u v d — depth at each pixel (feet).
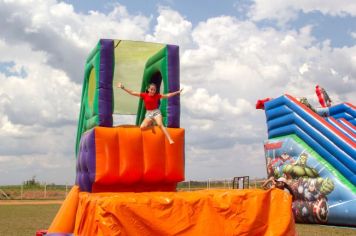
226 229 20.93
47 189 113.70
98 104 25.79
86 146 25.22
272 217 21.98
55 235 22.20
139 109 33.58
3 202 85.30
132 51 33.88
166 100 27.81
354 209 36.78
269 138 48.65
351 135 43.14
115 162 24.90
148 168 25.43
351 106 49.70
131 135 25.35
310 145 42.70
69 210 23.21
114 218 19.11
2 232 33.86
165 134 25.72
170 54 28.09
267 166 47.67
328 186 39.45
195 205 20.59
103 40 26.32
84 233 20.67
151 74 31.12
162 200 20.02
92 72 29.17
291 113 45.16
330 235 32.58
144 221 19.56
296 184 42.80
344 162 39.01
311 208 40.86
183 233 20.11
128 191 26.05
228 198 21.26
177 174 26.18
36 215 50.39
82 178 25.93
